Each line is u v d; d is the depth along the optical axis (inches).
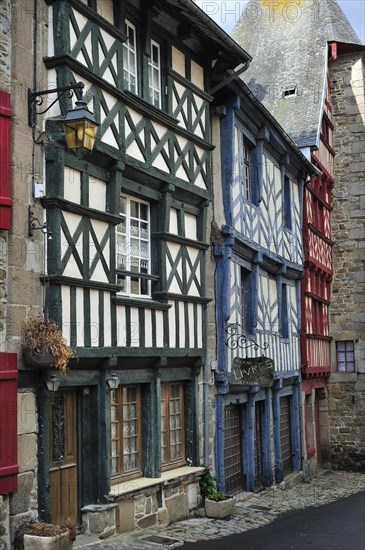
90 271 280.7
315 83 629.9
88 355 274.7
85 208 275.9
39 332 246.7
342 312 651.5
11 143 248.4
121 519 295.9
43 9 266.7
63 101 264.7
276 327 498.3
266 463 470.6
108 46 297.9
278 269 507.2
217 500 363.3
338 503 440.1
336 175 671.8
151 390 330.3
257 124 454.3
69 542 242.8
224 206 402.3
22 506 244.2
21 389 248.2
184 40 364.5
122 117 303.6
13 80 250.4
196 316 369.7
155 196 336.5
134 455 323.0
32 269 254.1
